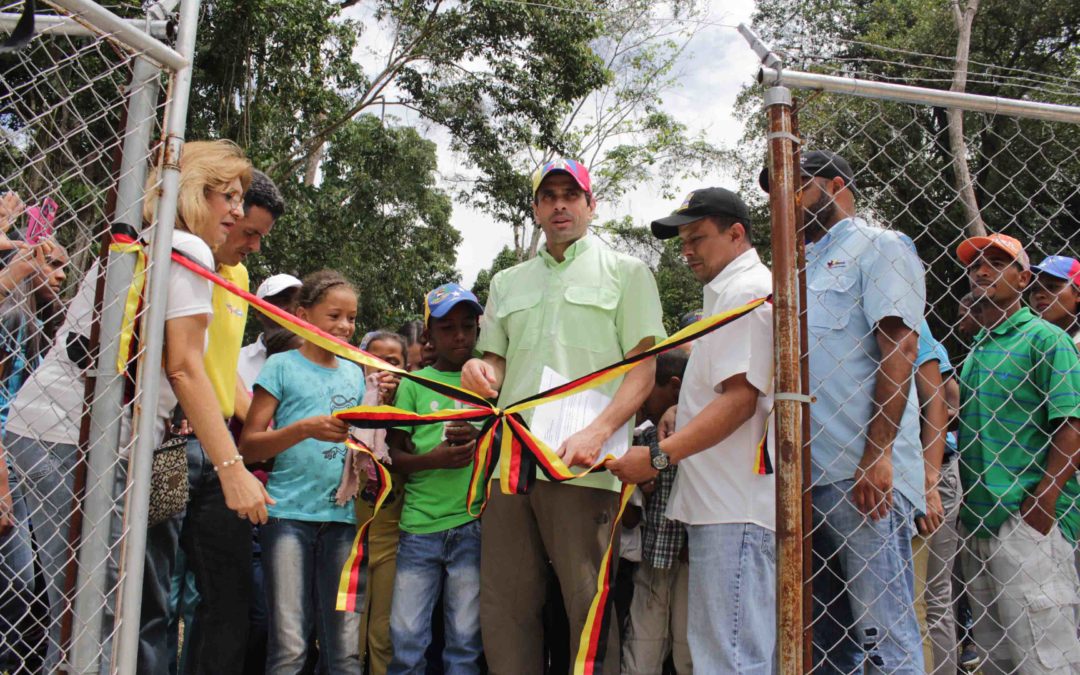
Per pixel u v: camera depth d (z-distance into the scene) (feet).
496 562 9.34
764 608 7.87
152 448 6.86
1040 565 9.14
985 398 9.93
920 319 8.44
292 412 10.28
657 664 10.69
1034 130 29.53
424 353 12.23
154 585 8.65
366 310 55.67
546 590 9.56
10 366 8.92
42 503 7.49
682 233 9.29
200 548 9.97
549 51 52.13
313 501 10.00
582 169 9.92
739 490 8.09
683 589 10.55
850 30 55.47
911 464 8.58
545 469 8.16
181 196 8.02
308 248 49.52
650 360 9.23
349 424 9.08
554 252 9.95
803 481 7.08
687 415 8.87
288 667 9.45
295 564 9.75
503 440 8.61
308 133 49.14
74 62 8.81
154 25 7.34
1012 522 9.36
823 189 9.08
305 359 10.71
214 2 39.83
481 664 10.00
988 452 9.73
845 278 8.84
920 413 9.96
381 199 55.42
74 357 7.27
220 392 9.55
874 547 8.17
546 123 53.98
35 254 8.05
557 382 8.95
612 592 9.23
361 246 54.29
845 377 8.65
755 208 56.24
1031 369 9.59
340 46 48.32
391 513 11.37
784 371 6.91
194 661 10.05
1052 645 9.00
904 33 51.93
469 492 8.73
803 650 6.91
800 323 7.20
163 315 6.95
